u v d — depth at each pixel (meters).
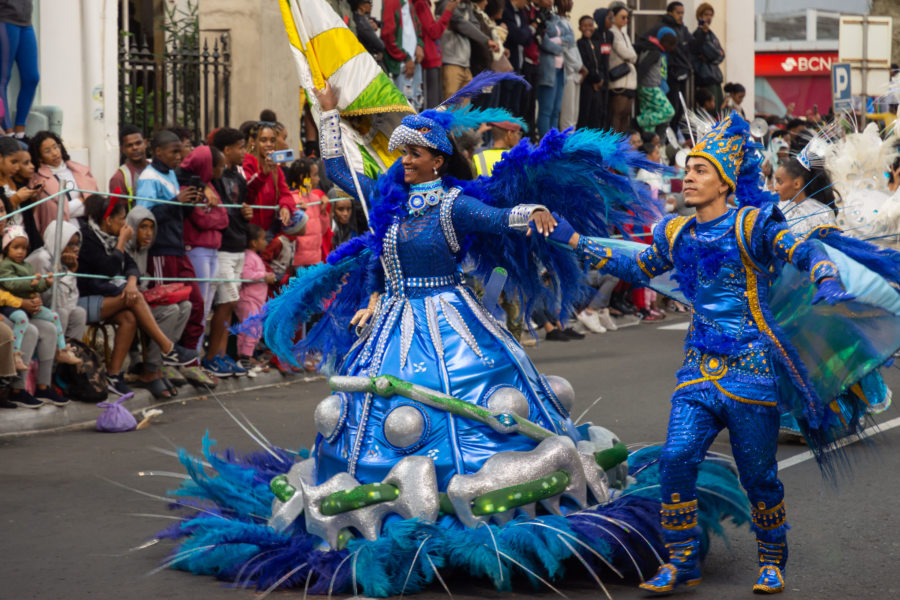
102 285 9.24
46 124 12.20
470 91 5.58
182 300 9.75
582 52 18.34
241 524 5.07
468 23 15.47
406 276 5.36
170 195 9.73
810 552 5.34
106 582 4.95
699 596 4.70
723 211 4.78
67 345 8.92
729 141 4.75
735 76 24.52
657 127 19.89
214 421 8.97
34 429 8.41
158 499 6.43
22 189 8.60
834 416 4.94
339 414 5.15
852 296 4.13
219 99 14.71
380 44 13.94
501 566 4.57
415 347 5.20
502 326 5.42
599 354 13.02
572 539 4.67
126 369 10.30
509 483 4.78
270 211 10.91
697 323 4.79
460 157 5.48
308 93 6.06
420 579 4.70
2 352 8.06
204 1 14.80
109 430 8.45
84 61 12.74
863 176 9.52
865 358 4.74
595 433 5.48
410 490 4.77
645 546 4.89
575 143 5.14
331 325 5.85
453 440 4.95
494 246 5.47
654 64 19.72
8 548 5.47
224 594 4.77
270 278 10.70
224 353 10.66
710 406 4.69
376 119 6.18
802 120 21.27
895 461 7.30
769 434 4.69
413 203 5.30
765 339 4.67
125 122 13.84
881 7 29.88
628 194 5.32
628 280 5.04
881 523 5.84
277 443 8.09
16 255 8.45
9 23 11.18
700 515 5.09
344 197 11.95
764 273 4.67
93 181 10.51
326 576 4.72
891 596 4.70
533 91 17.00
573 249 5.05
